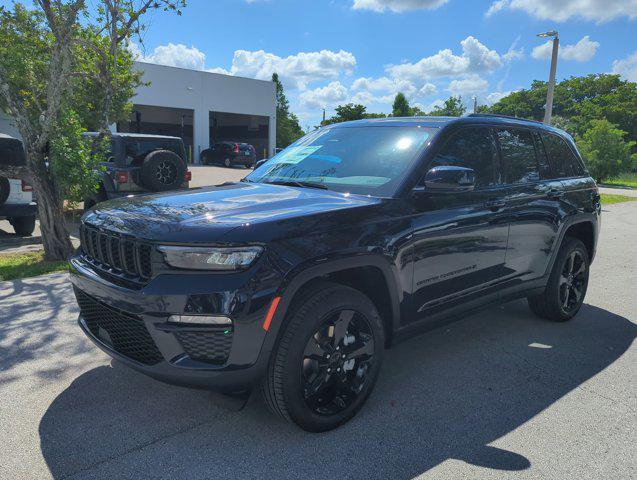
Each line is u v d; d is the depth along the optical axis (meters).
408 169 3.36
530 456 2.71
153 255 2.53
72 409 3.08
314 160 3.84
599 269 7.29
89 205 10.23
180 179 10.09
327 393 2.91
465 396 3.37
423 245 3.27
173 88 34.91
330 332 2.84
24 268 6.42
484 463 2.64
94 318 3.03
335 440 2.82
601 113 66.69
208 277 2.46
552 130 4.87
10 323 4.48
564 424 3.04
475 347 4.24
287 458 2.65
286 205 2.95
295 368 2.66
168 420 2.98
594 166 28.64
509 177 4.11
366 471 2.56
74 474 2.47
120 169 9.55
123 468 2.53
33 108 8.54
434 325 3.55
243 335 2.47
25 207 8.51
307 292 2.75
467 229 3.57
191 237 2.48
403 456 2.69
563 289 4.81
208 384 2.51
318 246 2.70
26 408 3.07
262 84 40.00
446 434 2.91
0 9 8.48
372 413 3.13
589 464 2.66
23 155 8.43
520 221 4.07
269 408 2.81
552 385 3.56
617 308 5.43
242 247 2.48
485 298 3.91
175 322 2.46
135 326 2.64
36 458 2.59
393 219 3.10
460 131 3.75
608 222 12.56
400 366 3.84
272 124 41.44
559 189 4.57
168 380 2.55
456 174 3.12
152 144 10.05
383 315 3.25
